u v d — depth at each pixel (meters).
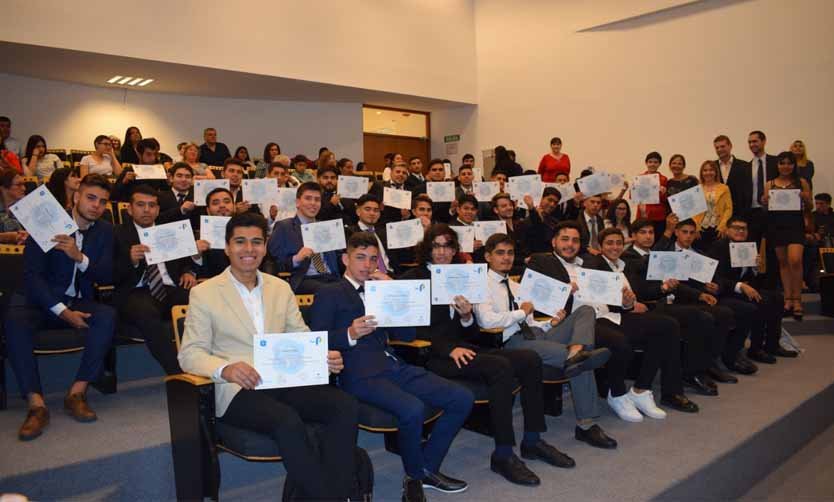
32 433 2.53
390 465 2.92
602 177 5.45
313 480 2.07
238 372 2.08
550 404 3.58
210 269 3.76
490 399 2.74
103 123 7.92
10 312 2.78
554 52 8.95
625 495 2.52
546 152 9.12
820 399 4.05
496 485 2.64
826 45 6.59
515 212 6.30
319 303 2.61
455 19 9.58
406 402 2.37
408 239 4.44
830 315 5.77
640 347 3.71
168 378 2.29
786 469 3.50
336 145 9.62
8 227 3.78
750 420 3.46
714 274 4.71
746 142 7.20
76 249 2.93
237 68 7.12
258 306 2.46
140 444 2.48
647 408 3.55
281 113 9.24
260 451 2.11
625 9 8.10
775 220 5.61
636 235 4.33
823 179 6.67
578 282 3.36
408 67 8.92
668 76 7.82
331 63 8.01
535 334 3.40
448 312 3.08
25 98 7.35
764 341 4.96
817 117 6.68
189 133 8.56
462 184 6.60
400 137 10.45
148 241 3.19
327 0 7.98
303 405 2.28
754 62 7.11
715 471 2.92
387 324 2.48
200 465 2.13
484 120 9.87
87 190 3.05
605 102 8.43
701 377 4.05
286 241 3.96
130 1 6.37
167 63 6.68
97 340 2.83
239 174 5.17
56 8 5.94
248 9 7.22
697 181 5.96
